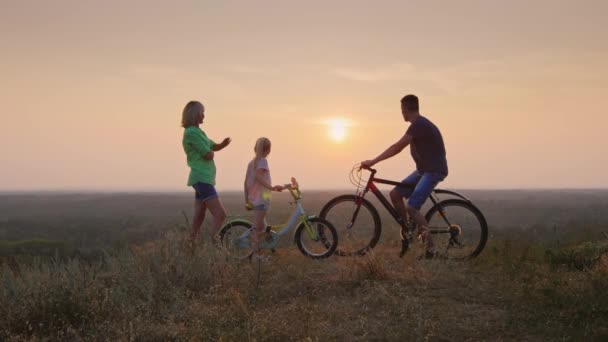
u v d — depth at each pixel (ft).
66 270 17.28
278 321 14.17
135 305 15.78
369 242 22.53
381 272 18.69
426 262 20.59
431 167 21.13
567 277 18.81
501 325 14.43
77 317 14.79
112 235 182.29
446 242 21.76
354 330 13.99
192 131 21.48
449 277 18.90
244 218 22.89
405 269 19.70
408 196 22.34
